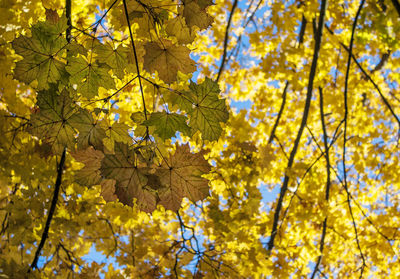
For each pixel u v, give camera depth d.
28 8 2.51
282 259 4.66
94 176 1.46
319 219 4.87
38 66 1.47
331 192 6.05
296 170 5.12
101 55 1.54
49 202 3.06
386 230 5.55
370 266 6.85
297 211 4.96
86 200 3.22
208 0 1.43
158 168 1.43
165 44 1.49
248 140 4.14
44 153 2.56
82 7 2.81
